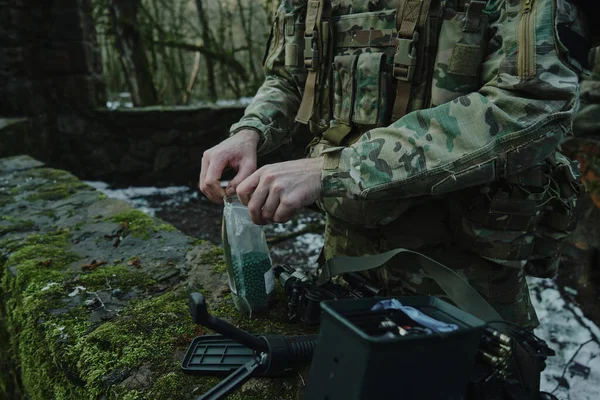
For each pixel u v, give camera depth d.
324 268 0.90
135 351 0.95
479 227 0.87
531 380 0.61
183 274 1.33
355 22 0.94
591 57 2.20
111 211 1.95
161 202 4.34
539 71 0.70
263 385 0.83
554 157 0.95
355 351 0.50
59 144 4.69
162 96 7.30
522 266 0.93
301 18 1.06
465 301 0.70
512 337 0.63
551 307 2.31
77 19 4.43
